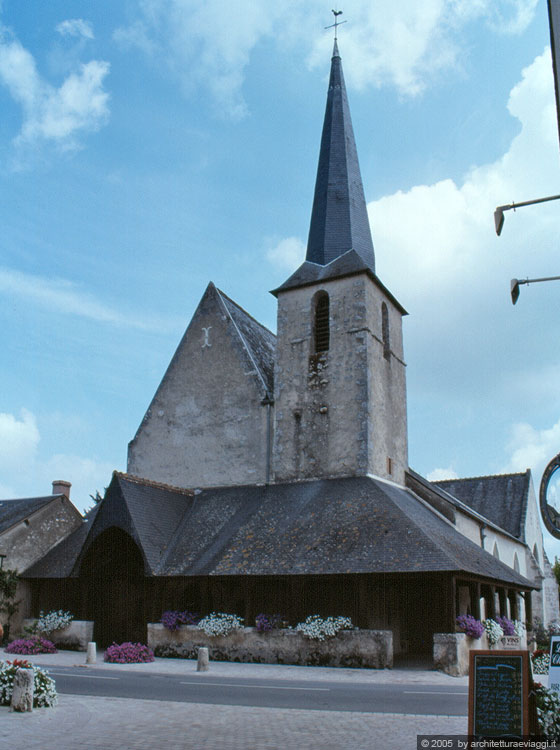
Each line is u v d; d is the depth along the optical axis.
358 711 12.08
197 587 26.36
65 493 32.78
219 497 29.14
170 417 32.69
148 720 11.02
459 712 12.01
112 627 26.81
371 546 21.83
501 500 46.78
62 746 9.05
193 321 33.53
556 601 47.44
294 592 22.19
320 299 30.77
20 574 27.69
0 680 12.71
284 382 30.02
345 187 33.03
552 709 9.54
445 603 20.11
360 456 27.22
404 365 32.94
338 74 36.25
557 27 10.02
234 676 17.94
